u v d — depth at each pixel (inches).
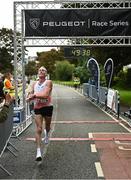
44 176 335.9
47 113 404.5
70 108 1076.5
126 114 833.5
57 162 388.8
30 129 639.1
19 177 333.4
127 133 582.2
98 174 341.1
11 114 454.0
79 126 668.7
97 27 829.8
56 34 821.2
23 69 781.9
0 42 2452.0
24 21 810.2
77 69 2308.1
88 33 829.2
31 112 767.7
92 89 1409.9
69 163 384.2
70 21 823.7
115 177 331.0
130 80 2086.6
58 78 4596.5
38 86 401.7
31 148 463.5
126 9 831.7
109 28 832.9
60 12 818.2
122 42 940.0
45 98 397.7
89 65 1290.6
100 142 502.0
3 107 409.1
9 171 354.3
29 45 821.9
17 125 574.2
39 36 813.2
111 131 604.7
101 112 952.3
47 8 815.7
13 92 771.4
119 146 473.4
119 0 836.0
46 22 814.5
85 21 827.4
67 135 561.6
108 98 976.3
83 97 1640.0
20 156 418.3
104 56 1450.5
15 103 751.7
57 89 2613.2
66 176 335.0
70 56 1734.7
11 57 2421.3
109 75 1037.2
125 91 1879.9
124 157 410.3
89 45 837.8
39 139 389.4
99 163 382.9
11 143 477.4
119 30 834.8
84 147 467.8
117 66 1507.1
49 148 461.7
